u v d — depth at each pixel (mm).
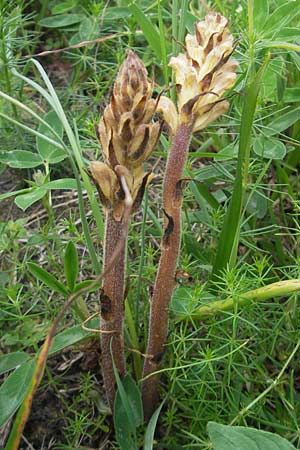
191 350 425
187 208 491
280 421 398
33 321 460
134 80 267
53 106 374
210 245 476
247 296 370
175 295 394
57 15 637
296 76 536
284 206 521
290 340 399
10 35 535
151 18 604
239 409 395
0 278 448
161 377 420
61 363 449
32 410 432
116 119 273
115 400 360
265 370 414
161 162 553
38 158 451
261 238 487
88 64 587
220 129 526
